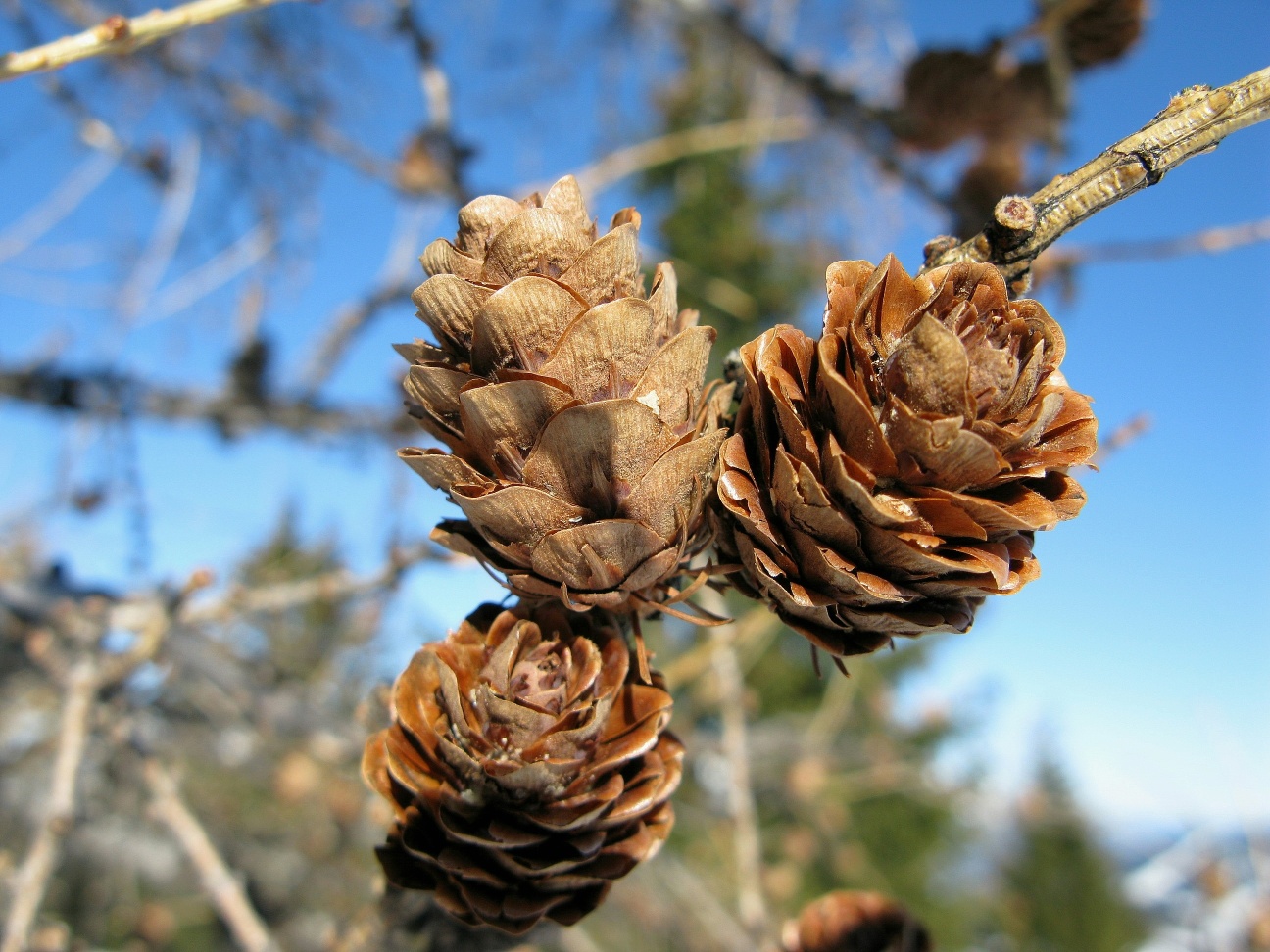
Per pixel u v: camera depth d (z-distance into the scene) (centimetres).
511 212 8
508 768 7
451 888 8
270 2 8
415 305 7
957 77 21
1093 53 20
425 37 20
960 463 7
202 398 26
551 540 7
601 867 7
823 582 7
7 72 7
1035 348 7
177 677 22
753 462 7
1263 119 8
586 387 7
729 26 22
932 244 9
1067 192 8
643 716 8
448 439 8
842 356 7
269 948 14
